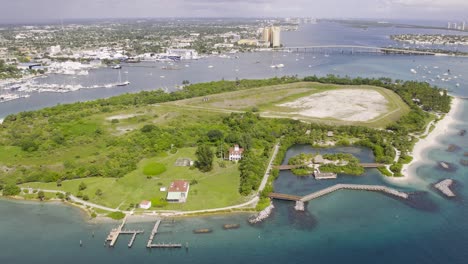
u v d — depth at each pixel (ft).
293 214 534.78
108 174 647.15
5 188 597.93
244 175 629.10
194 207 546.26
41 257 449.48
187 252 453.17
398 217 525.75
